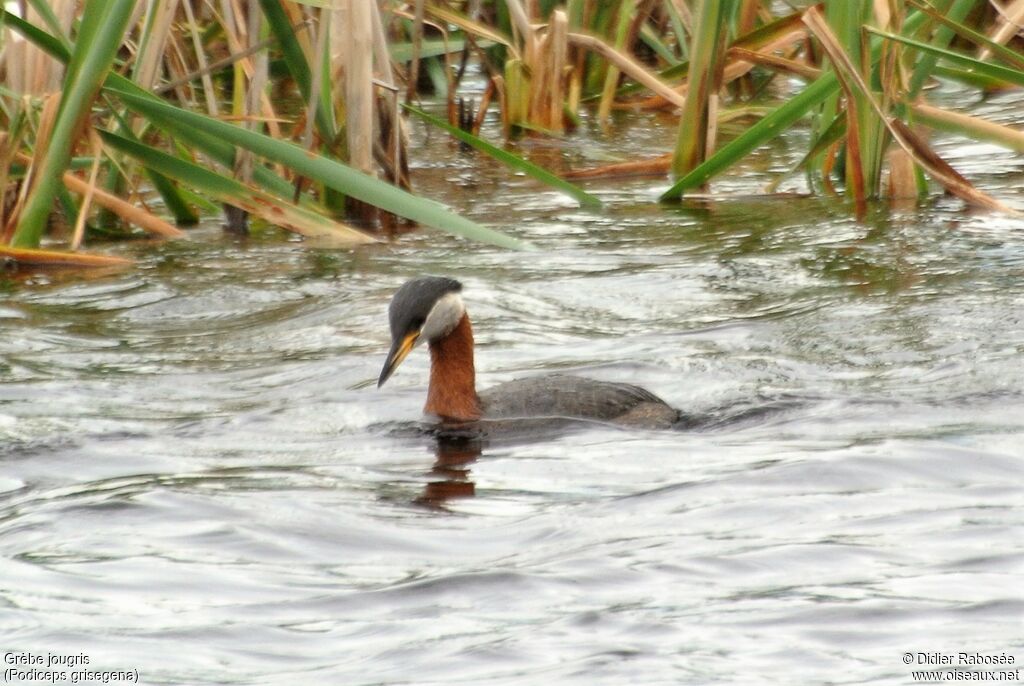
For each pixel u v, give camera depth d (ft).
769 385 41.19
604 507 31.71
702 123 69.97
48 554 29.50
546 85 82.28
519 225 64.13
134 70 57.72
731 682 22.98
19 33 58.34
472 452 36.83
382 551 29.50
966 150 76.95
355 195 54.39
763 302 50.49
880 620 25.03
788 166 75.20
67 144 55.06
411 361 45.93
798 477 32.86
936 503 30.81
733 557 28.12
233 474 35.17
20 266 57.72
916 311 47.65
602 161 76.79
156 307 52.47
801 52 89.66
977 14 86.94
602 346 46.21
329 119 61.62
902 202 65.51
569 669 23.57
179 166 57.26
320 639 25.20
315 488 33.83
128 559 29.12
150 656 24.58
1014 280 50.98
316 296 53.31
